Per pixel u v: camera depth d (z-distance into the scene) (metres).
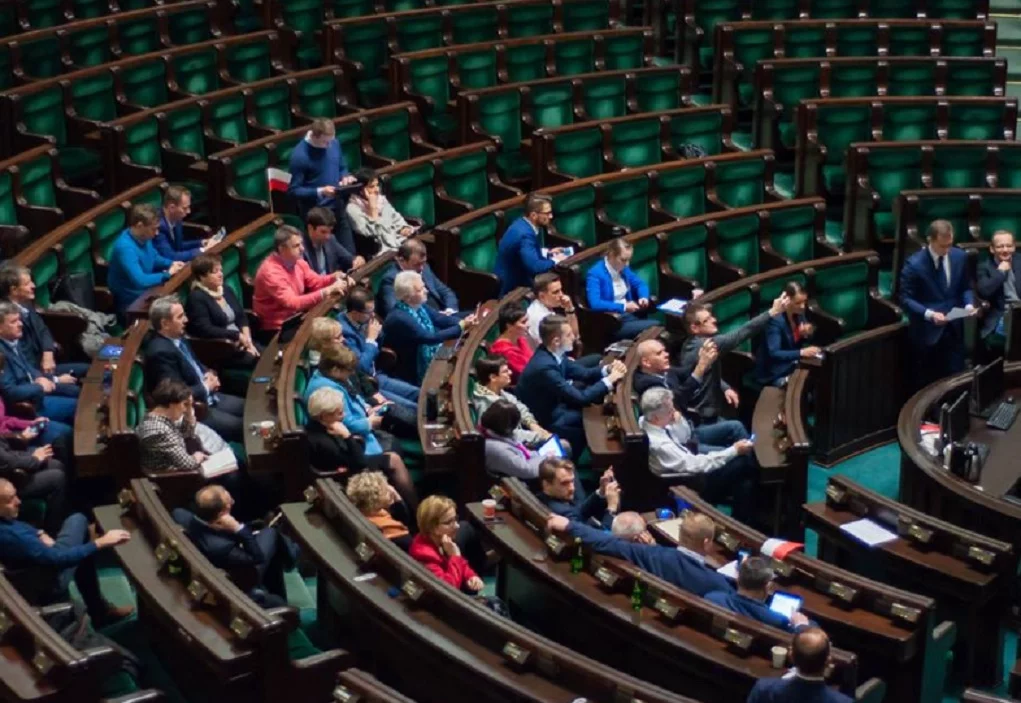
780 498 11.98
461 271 14.79
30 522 10.76
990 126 17.50
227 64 18.11
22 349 11.73
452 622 9.10
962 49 19.06
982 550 10.27
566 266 14.23
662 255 14.95
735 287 14.12
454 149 16.20
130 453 10.61
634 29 19.06
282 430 10.90
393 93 18.09
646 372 12.56
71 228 13.60
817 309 14.49
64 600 10.05
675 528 10.61
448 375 12.32
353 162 16.69
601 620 9.49
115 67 17.03
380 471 11.02
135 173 15.78
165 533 9.50
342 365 11.53
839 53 19.03
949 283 14.23
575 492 11.30
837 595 9.70
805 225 15.66
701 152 17.16
